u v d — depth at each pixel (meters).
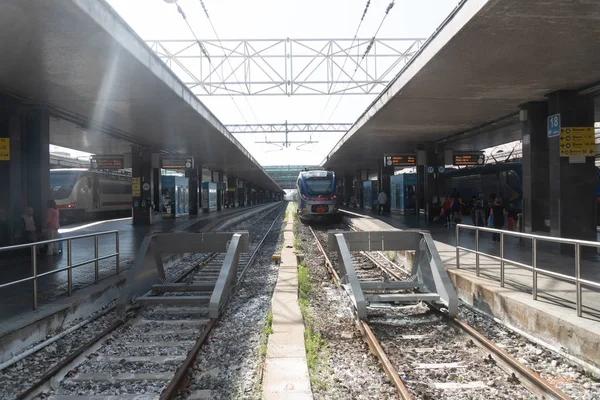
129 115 14.72
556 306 5.89
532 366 4.95
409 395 4.01
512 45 7.84
